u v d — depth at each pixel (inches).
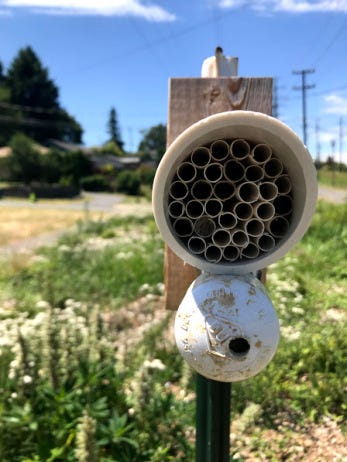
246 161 8.7
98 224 81.1
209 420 11.4
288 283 32.9
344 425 18.1
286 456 16.7
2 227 96.0
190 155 8.5
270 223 9.0
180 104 11.4
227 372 8.7
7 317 31.3
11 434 15.6
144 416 16.6
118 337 28.0
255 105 11.2
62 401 16.0
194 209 8.8
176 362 23.1
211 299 8.6
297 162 8.1
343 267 40.3
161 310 32.6
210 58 12.3
